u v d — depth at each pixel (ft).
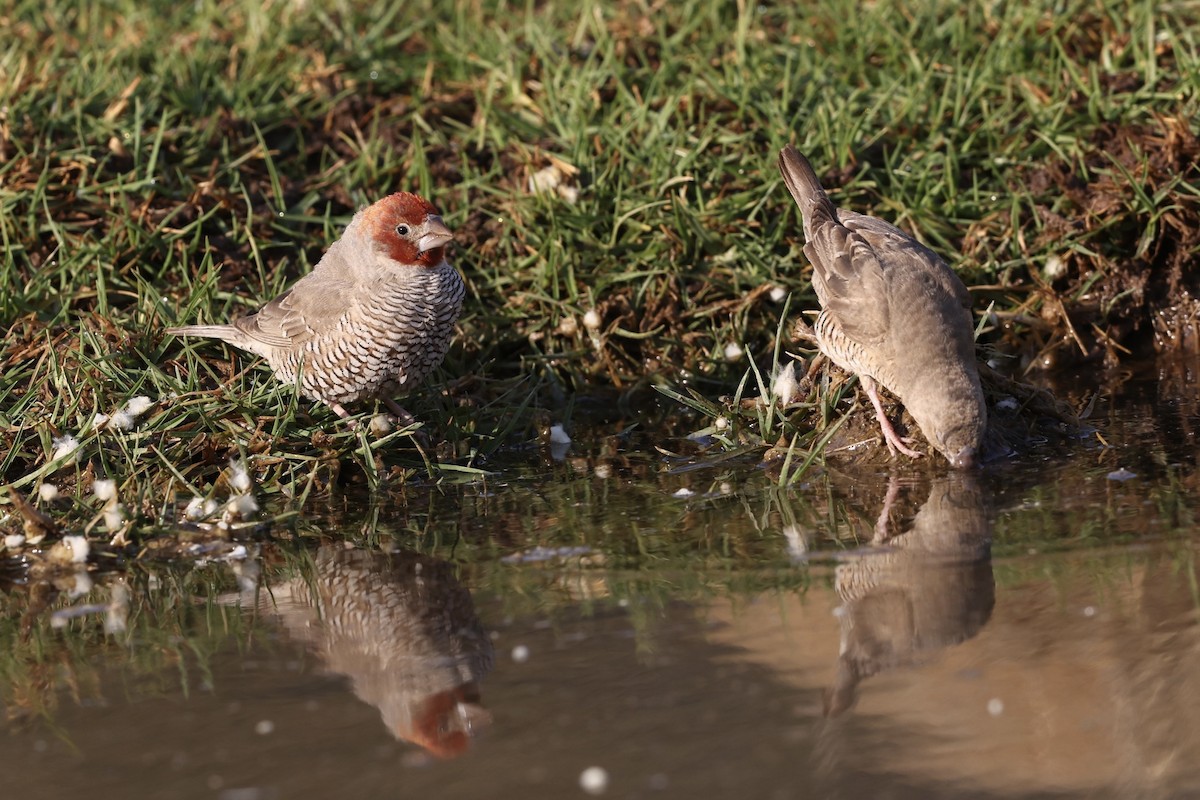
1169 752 21.50
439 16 57.72
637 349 43.70
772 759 21.90
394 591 29.43
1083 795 20.47
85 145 46.21
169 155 47.39
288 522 34.30
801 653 25.21
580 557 30.66
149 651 27.12
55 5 59.47
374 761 22.43
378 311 36.35
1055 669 24.06
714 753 22.15
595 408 42.50
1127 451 34.99
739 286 43.50
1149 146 45.19
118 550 32.40
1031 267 43.62
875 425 37.01
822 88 49.03
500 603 28.37
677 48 52.70
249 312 42.37
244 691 25.12
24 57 51.11
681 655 25.41
